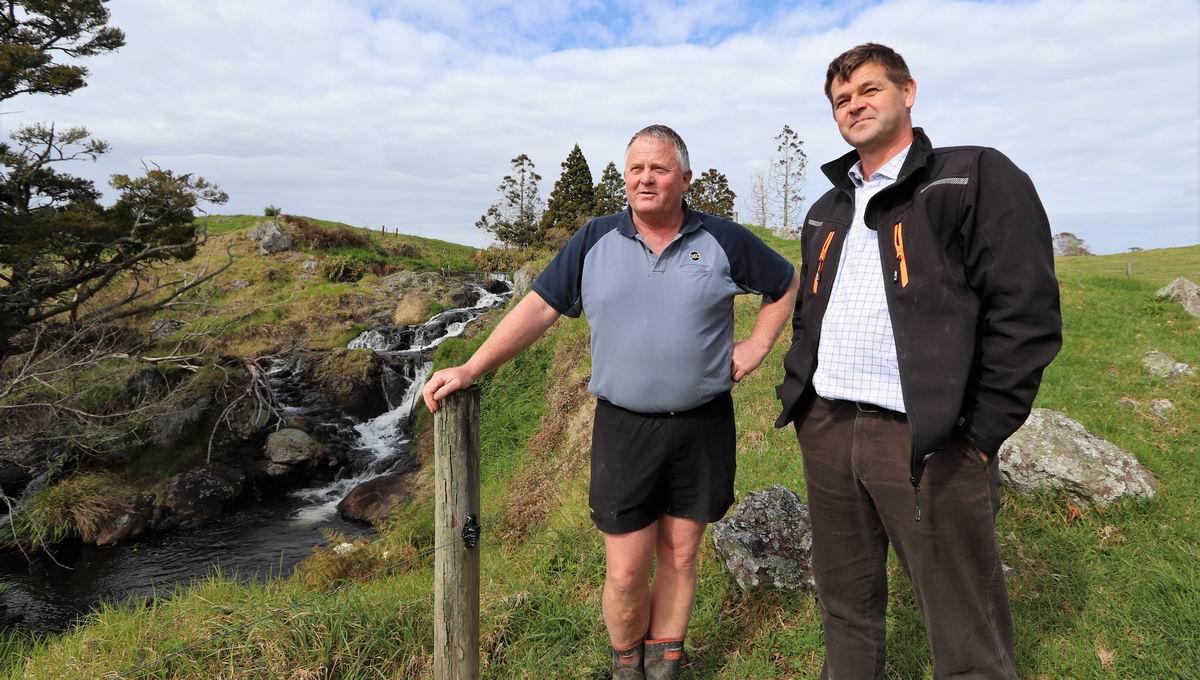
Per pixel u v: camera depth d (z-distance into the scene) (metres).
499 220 47.38
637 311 2.08
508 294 26.14
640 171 2.00
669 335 2.05
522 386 10.77
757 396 6.34
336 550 6.86
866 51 1.83
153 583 8.50
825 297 1.95
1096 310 9.60
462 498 2.14
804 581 3.09
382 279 25.89
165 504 10.55
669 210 2.08
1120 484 3.62
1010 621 1.80
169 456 11.77
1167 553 3.19
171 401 12.34
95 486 10.52
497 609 3.09
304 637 2.73
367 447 13.59
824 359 1.92
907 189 1.76
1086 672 2.45
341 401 14.84
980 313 1.66
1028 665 2.52
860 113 1.82
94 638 3.05
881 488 1.81
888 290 1.74
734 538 3.30
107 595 8.20
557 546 4.21
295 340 18.75
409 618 2.89
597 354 2.18
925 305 1.66
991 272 1.56
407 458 12.74
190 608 3.21
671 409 2.09
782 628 2.87
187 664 2.65
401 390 15.51
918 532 1.75
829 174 2.06
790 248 19.48
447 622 2.19
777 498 3.47
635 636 2.42
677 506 2.26
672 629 2.44
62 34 15.73
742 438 5.42
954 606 1.73
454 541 2.14
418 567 5.75
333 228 34.47
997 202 1.56
